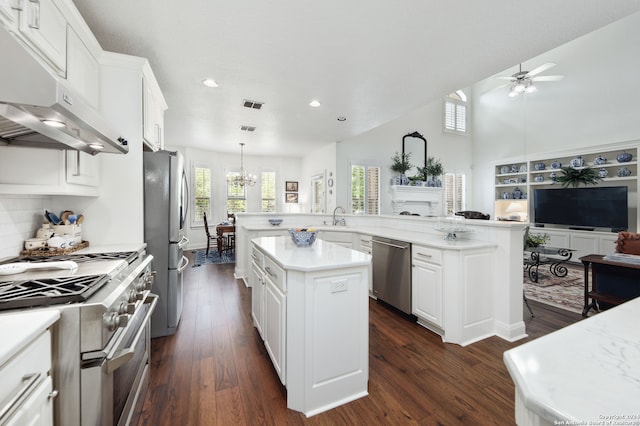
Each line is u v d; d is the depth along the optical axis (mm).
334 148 6203
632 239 3135
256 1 1749
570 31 2078
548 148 6434
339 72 2705
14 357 717
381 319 2842
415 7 1809
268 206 8000
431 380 1863
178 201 2535
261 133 5195
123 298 1232
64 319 940
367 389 1761
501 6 1803
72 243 1871
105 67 2055
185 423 1491
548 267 5352
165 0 1735
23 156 1514
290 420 1518
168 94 3252
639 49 5055
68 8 1505
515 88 4949
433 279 2484
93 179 1957
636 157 5094
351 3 1771
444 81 2906
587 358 547
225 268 5094
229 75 2762
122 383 1242
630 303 854
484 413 1568
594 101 5637
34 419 784
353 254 1916
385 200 6902
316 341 1590
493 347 2297
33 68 902
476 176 8156
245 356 2164
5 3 1088
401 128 7125
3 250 1557
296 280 1589
